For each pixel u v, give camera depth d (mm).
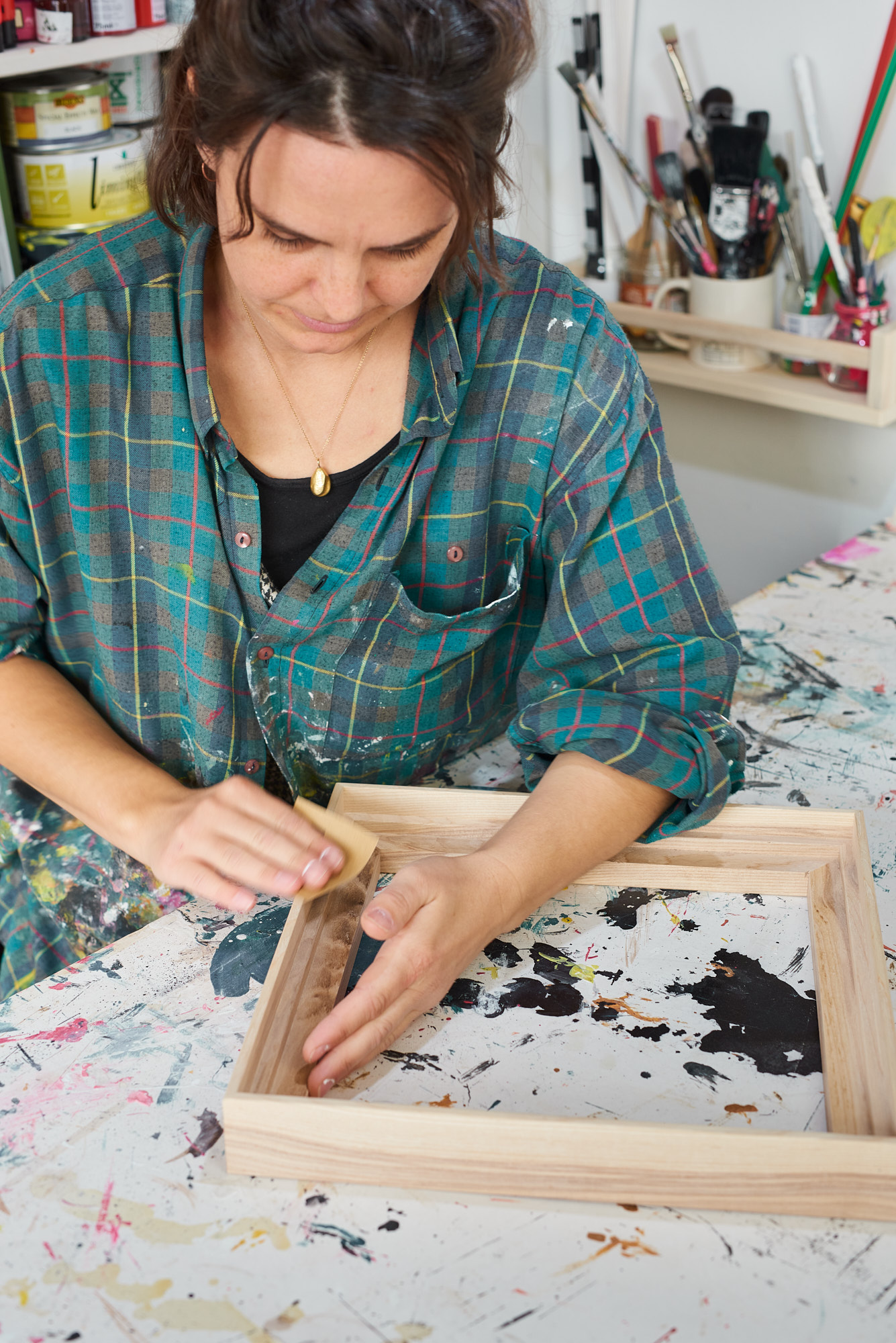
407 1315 542
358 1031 657
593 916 787
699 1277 561
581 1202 600
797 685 1070
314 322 648
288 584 820
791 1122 634
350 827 724
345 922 754
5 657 882
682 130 1605
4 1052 688
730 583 1831
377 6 510
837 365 1448
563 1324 539
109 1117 645
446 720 949
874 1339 533
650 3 1564
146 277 793
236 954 766
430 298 785
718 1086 657
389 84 526
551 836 771
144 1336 532
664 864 817
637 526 864
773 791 927
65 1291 552
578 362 833
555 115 1608
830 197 1499
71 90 1326
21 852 960
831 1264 569
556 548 912
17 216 1387
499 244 843
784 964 745
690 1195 592
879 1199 582
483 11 542
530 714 880
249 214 587
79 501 813
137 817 782
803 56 1454
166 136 716
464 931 705
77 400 787
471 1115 581
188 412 791
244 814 723
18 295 791
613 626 879
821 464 1634
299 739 917
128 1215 589
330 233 581
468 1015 705
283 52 521
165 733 920
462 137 561
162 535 822
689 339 1616
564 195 1676
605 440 844
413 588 893
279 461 821
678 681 871
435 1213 592
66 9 1241
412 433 788
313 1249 573
